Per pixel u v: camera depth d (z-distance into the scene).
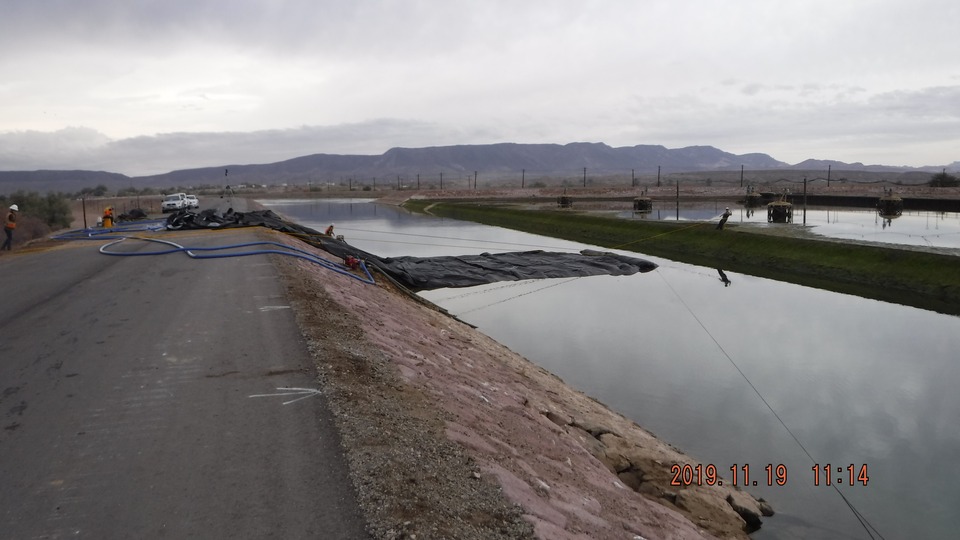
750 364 14.59
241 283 11.49
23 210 34.19
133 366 6.96
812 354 15.38
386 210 78.25
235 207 58.38
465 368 10.00
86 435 5.27
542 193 102.56
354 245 36.97
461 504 4.55
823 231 34.38
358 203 100.31
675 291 23.53
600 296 22.53
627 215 51.84
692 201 76.56
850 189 75.56
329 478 4.56
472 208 66.62
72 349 7.65
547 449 7.10
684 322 18.61
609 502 6.38
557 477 6.27
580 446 8.12
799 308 20.62
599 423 10.00
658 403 12.16
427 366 8.51
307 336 8.02
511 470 5.68
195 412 5.70
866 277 24.83
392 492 4.43
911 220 41.59
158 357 7.25
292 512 4.13
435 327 13.84
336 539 3.85
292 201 108.81
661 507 7.15
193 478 4.56
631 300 21.84
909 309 20.41
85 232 23.97
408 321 12.82
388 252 33.66
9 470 4.71
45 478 4.59
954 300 21.14
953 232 33.34
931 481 9.13
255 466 4.72
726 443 10.40
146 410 5.77
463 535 4.11
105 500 4.29
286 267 13.35
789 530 7.81
